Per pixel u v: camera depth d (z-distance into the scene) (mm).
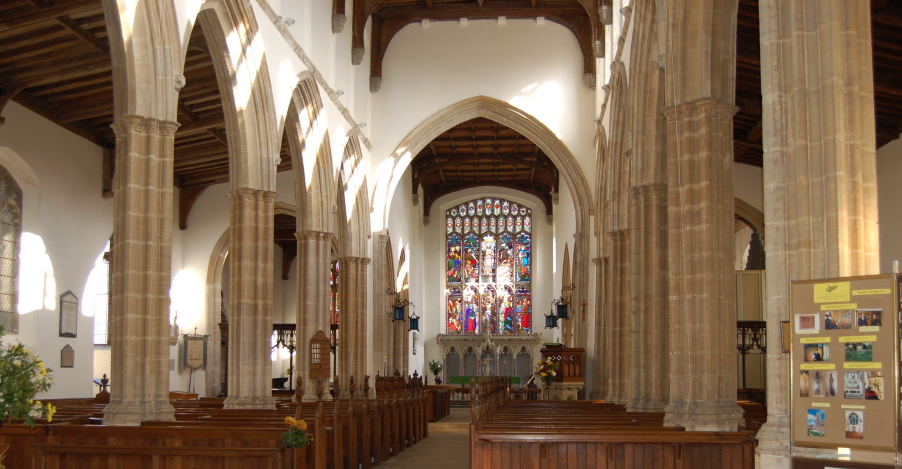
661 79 17359
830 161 8812
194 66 22562
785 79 9188
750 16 18000
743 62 18875
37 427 11055
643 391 18234
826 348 6938
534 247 48375
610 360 24047
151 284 13992
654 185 18062
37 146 23844
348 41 28109
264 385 19250
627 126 20672
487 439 9719
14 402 9727
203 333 33812
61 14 18234
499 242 49125
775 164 9195
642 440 9633
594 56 30797
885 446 6586
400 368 39531
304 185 23719
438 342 47375
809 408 6969
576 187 31422
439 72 31656
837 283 6957
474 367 47156
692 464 9758
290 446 10242
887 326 6684
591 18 28828
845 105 8859
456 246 49250
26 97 23422
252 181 19359
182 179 34031
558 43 31547
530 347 46469
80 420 13648
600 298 28266
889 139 21125
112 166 27141
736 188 26656
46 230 24188
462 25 31859
